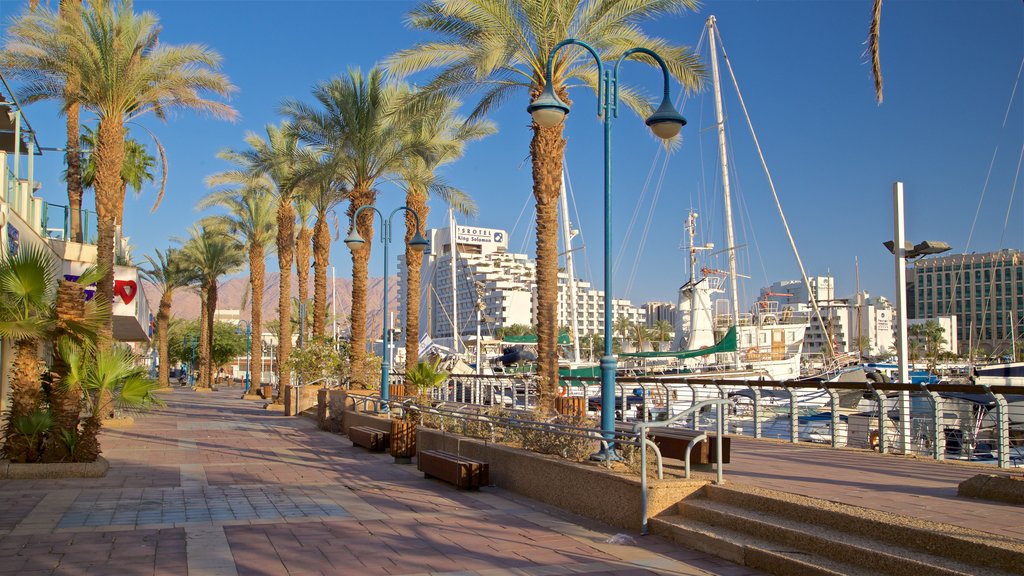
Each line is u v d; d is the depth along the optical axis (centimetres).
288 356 3688
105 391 1348
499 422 1256
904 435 1305
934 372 4997
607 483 943
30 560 736
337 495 1155
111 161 2312
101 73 2264
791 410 1543
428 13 1792
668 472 985
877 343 13988
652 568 732
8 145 2284
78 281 1295
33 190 2309
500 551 799
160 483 1243
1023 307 12112
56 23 2195
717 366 4669
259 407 3819
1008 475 840
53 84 2338
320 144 2886
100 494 1120
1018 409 1481
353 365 2795
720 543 767
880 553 648
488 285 16438
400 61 1809
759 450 1380
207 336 6206
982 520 701
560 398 1559
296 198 3950
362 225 2831
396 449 1597
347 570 720
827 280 14362
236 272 6094
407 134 2791
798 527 743
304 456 1689
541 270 1566
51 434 1287
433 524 939
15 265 1213
